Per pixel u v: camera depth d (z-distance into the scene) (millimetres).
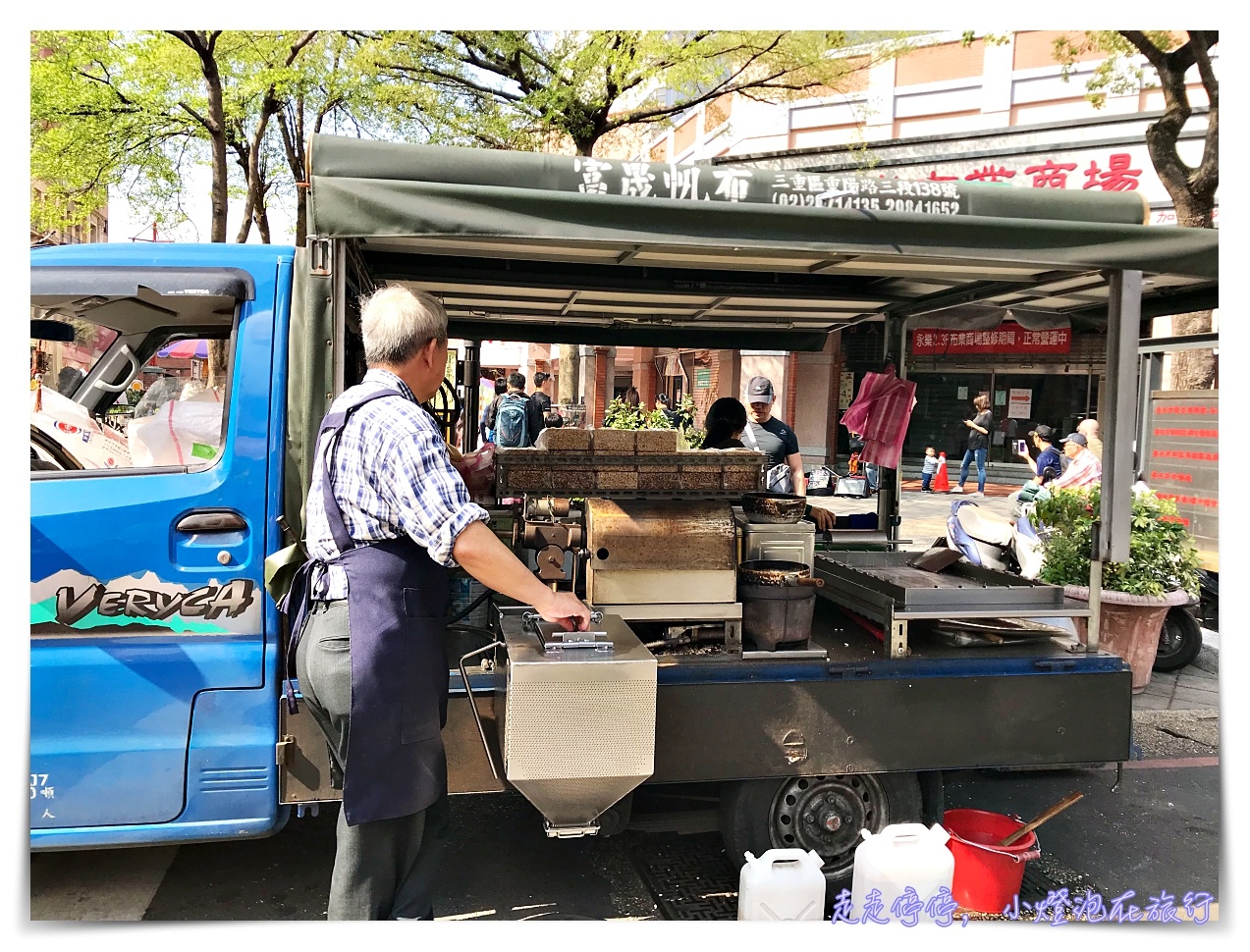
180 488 2672
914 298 4273
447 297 4160
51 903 3025
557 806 2410
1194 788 4277
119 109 10016
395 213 2410
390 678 2195
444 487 2176
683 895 3184
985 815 3217
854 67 10836
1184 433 7062
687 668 2807
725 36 9383
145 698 2629
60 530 2609
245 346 2713
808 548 3094
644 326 5086
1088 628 3172
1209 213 8227
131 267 2707
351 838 2273
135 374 3414
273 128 12086
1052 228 2811
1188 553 5691
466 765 2760
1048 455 8398
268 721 2684
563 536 2973
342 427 2271
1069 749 3037
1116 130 12023
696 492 3146
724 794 3061
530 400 9336
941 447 18875
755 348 5215
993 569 3590
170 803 2654
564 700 2344
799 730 2844
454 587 3961
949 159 12961
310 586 2322
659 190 2598
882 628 3281
